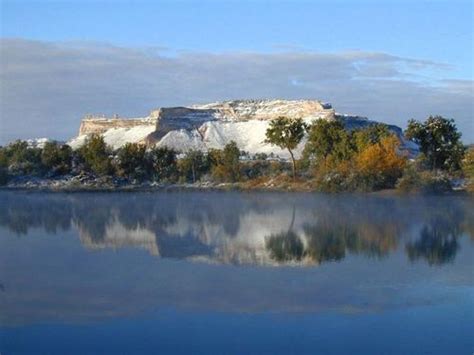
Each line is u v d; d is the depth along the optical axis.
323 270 29.44
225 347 18.72
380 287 25.81
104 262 31.98
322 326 20.55
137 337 19.64
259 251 35.38
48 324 20.94
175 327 20.56
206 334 19.84
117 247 37.19
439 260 31.84
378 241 38.62
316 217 53.09
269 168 112.88
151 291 25.41
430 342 19.00
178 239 40.66
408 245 36.91
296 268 30.06
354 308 22.66
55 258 33.31
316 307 22.77
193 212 59.84
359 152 90.00
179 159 128.38
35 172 116.06
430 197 74.62
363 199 73.62
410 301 23.50
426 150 93.12
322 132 97.31
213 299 24.00
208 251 35.47
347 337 19.52
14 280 27.58
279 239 40.12
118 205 69.25
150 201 75.62
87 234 43.41
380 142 90.19
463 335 19.59
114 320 21.34
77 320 21.36
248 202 72.25
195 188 102.19
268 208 63.03
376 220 49.94
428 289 25.38
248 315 21.88
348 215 54.34
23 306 23.16
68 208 65.25
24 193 93.69
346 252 34.69
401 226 45.75
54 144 123.06
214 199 78.50
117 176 112.19
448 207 60.84
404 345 18.78
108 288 25.91
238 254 34.34
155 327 20.59
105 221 52.03
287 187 95.38
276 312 22.19
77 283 26.89
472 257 32.69
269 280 27.39
